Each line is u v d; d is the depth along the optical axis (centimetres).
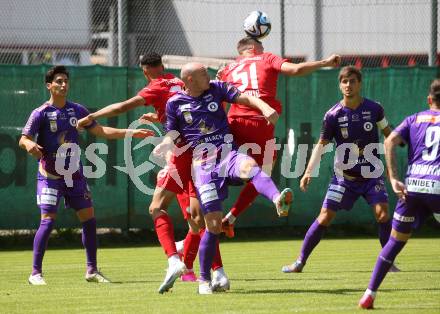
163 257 3566
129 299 2209
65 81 2611
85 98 4028
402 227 1970
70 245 4122
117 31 4584
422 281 2578
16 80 3928
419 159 1969
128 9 4734
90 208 2664
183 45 4931
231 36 5125
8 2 4781
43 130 2606
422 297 2198
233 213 2612
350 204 2870
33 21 4828
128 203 4131
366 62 5622
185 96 2275
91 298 2241
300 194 4341
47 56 4878
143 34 4772
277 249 3888
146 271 3014
